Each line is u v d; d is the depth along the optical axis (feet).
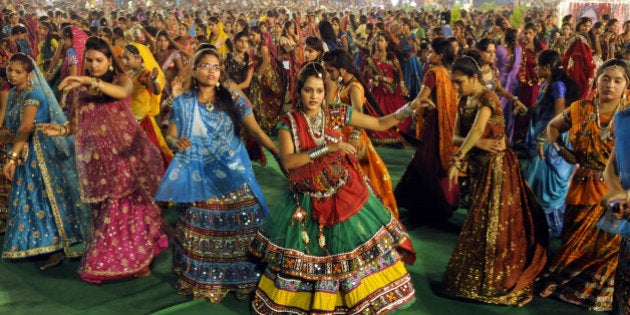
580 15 51.96
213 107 11.55
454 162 11.64
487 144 11.83
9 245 13.58
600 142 11.18
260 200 11.98
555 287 11.94
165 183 11.57
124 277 12.96
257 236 11.18
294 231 10.62
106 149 12.55
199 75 11.35
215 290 11.90
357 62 32.48
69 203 13.76
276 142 26.05
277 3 154.40
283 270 10.59
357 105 14.03
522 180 11.95
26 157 13.46
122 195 12.64
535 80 25.13
